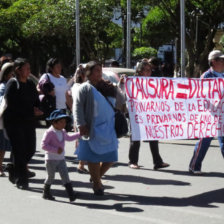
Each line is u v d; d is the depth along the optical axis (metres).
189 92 9.34
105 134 8.17
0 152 10.23
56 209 7.71
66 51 45.28
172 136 9.19
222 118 9.63
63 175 8.15
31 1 40.41
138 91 8.86
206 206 7.81
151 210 7.61
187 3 32.00
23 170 9.09
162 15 35.75
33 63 46.09
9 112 8.92
